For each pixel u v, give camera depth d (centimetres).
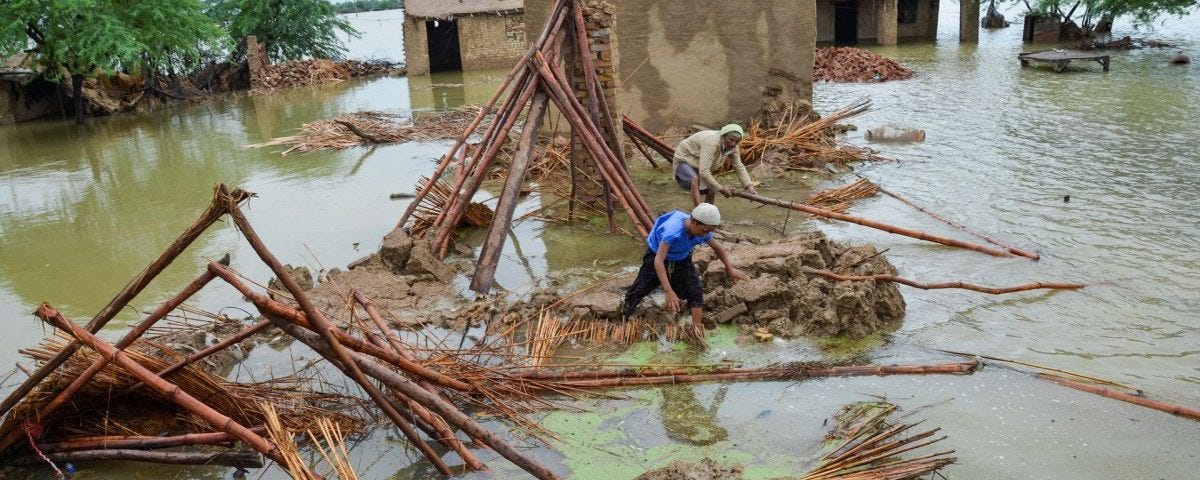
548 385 564
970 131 1423
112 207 1155
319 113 2106
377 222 1005
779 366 580
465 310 698
